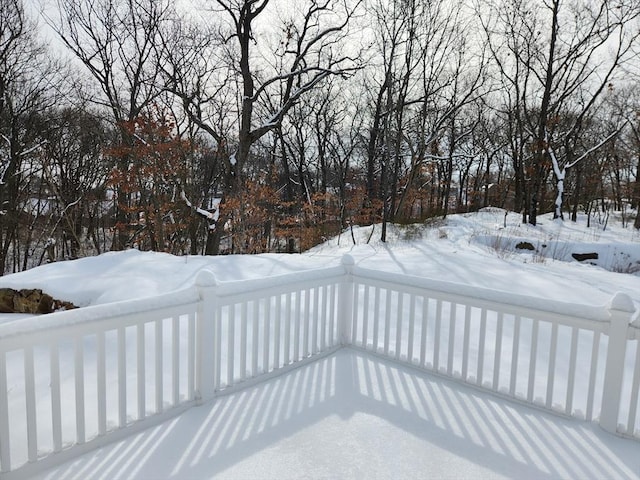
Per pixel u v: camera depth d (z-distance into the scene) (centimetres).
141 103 1500
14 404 329
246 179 1519
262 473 246
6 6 1532
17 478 232
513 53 1770
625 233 1570
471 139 2641
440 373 382
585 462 263
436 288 377
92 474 239
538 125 1828
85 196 1872
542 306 318
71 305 578
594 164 2220
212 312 320
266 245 1588
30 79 1669
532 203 1659
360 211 1836
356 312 443
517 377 398
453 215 1928
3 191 1658
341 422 304
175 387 307
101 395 264
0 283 634
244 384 353
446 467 257
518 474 251
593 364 304
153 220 1389
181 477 240
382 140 1969
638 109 1939
